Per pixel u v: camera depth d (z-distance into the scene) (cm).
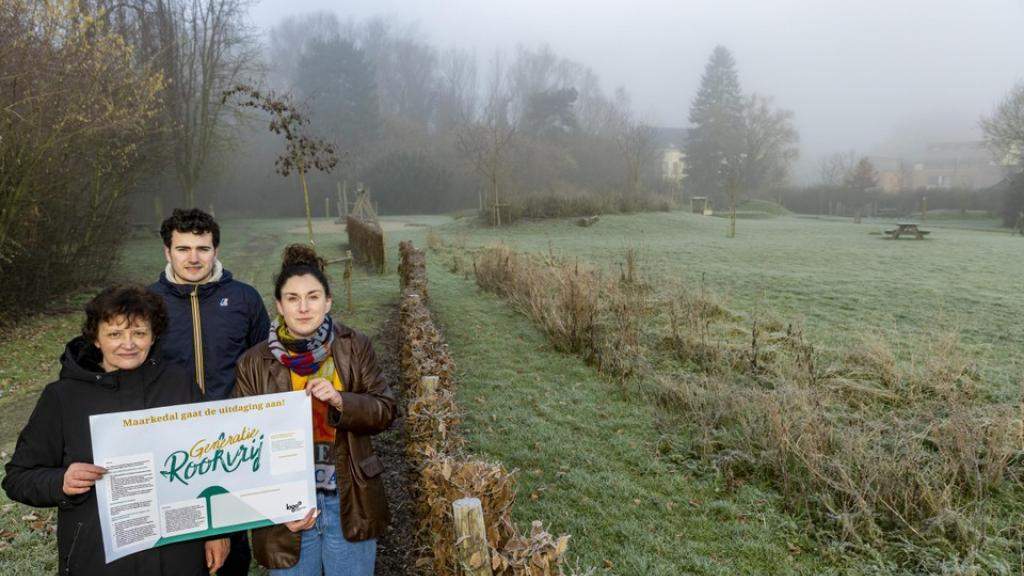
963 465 436
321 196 5328
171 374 220
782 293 1129
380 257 1461
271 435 220
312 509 227
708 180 7150
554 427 555
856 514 389
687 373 675
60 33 935
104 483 197
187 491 210
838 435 484
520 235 2427
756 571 357
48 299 1097
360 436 243
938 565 351
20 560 367
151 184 2144
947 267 1443
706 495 441
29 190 957
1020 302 1005
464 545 236
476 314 993
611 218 2780
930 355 691
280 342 236
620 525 399
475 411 594
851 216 5491
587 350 750
